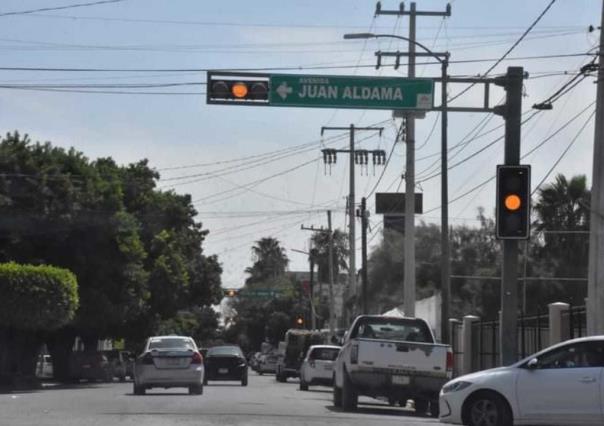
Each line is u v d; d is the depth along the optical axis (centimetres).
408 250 6700
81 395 5347
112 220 8300
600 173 3675
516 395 3000
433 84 4094
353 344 4150
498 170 3694
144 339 10719
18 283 7069
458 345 7069
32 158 7950
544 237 9862
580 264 9850
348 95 4103
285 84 4062
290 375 10262
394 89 4112
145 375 5334
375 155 10094
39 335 8556
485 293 11481
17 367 8200
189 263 11944
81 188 8281
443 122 5891
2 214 7738
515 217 3672
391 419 3631
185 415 3450
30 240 7975
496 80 4022
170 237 10819
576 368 2961
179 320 15875
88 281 8431
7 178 7794
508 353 3809
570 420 2934
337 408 4416
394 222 8538
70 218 8031
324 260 16400
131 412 3584
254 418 3375
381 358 4122
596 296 3638
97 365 9800
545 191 9862
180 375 5356
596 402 2906
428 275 12475
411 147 6762
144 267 10244
